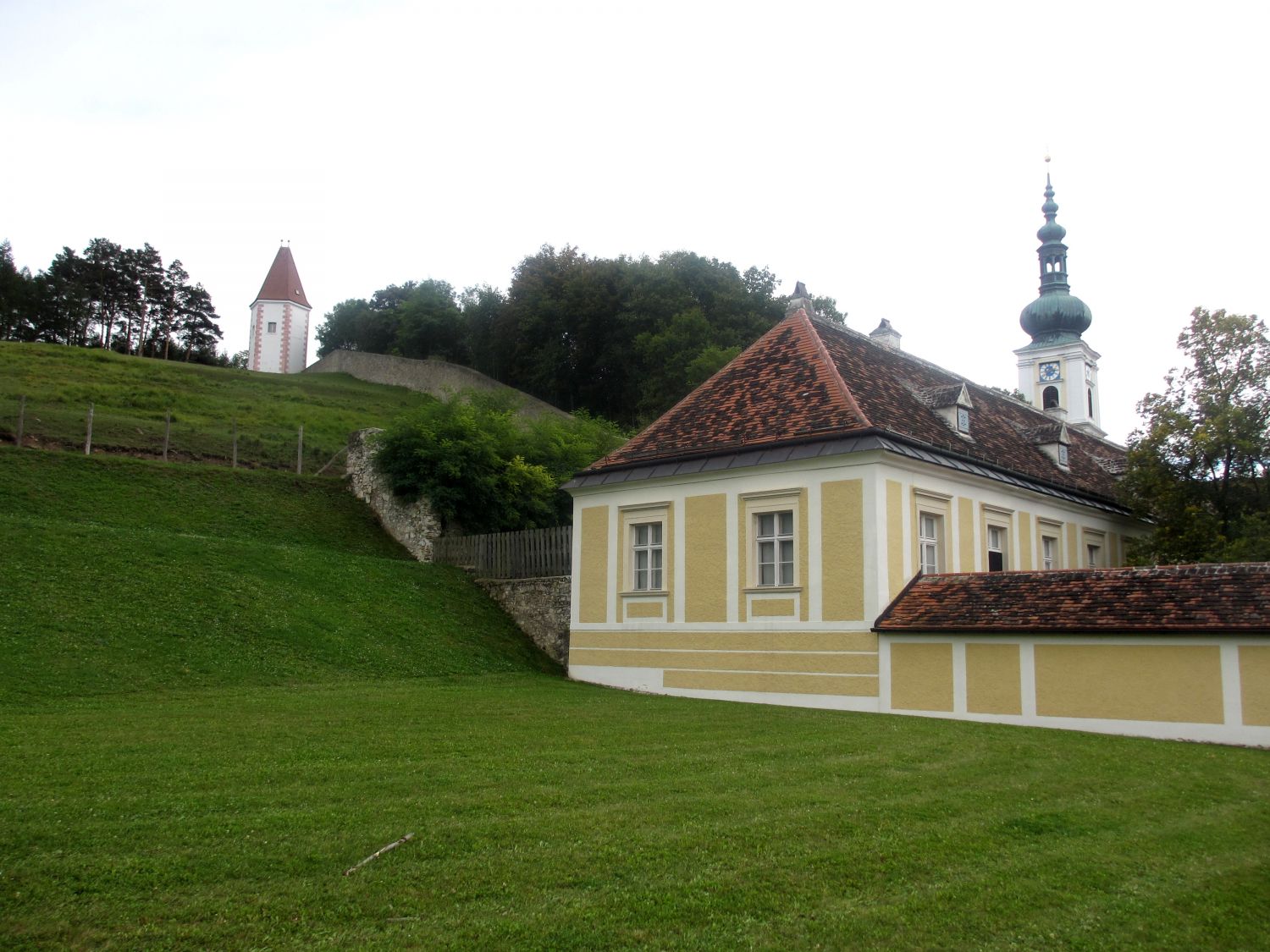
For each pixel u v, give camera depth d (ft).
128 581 74.43
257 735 43.29
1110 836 32.65
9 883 22.68
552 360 248.52
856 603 70.23
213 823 27.84
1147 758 47.55
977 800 36.22
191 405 185.47
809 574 72.90
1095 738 55.01
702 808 32.32
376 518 124.57
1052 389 163.02
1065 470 104.63
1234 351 95.86
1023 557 90.48
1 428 129.90
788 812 32.42
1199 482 97.76
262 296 329.11
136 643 65.00
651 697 72.79
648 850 27.53
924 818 33.04
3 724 44.14
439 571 103.04
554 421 153.58
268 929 21.33
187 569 80.23
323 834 27.40
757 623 75.36
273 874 24.27
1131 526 113.80
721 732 51.31
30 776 32.76
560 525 129.70
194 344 341.21
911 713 66.33
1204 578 59.67
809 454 73.05
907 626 66.85
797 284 97.71
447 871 25.11
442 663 79.92
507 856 26.48
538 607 95.04
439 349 323.16
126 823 27.53
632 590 84.58
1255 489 95.14
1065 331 163.84
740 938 22.39
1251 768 46.06
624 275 242.58
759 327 220.02
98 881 23.16
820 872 26.94
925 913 24.70
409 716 52.21
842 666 70.33
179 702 54.60
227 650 68.39
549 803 32.09
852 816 32.53
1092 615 60.49
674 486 82.33
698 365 197.77
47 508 101.04
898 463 72.95
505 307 269.23
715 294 224.74
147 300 328.29
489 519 120.37
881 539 70.08
